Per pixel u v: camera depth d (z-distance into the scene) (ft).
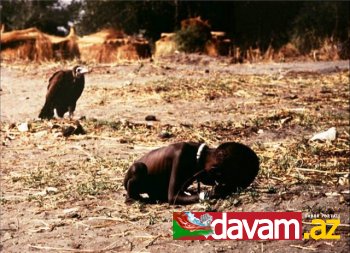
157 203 24.27
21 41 79.25
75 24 121.60
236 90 55.36
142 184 24.23
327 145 34.30
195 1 115.34
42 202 25.20
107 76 62.75
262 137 37.78
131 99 51.49
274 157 31.40
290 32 109.60
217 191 23.53
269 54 88.89
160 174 24.03
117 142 36.22
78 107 48.42
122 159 32.09
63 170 30.09
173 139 37.09
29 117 45.09
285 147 33.83
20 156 33.53
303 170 28.60
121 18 117.29
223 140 37.09
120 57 78.38
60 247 20.70
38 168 30.63
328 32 104.27
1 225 22.82
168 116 44.88
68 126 39.55
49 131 38.78
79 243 20.98
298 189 25.35
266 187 25.57
